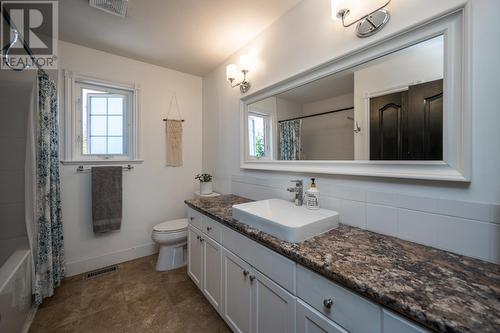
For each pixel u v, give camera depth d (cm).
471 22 83
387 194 108
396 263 79
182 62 244
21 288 140
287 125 163
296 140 157
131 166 237
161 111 256
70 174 207
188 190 278
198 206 173
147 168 248
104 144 230
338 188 129
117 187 223
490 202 80
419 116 98
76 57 206
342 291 73
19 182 172
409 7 100
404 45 101
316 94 142
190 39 198
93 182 212
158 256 233
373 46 111
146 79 245
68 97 203
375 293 62
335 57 126
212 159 265
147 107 246
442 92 91
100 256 222
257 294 112
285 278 95
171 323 151
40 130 164
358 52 117
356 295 70
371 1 112
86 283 196
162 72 256
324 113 138
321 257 83
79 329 144
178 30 184
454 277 70
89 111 221
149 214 251
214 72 259
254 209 145
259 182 190
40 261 164
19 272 137
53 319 152
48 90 171
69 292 182
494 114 79
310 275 84
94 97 224
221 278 143
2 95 169
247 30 184
